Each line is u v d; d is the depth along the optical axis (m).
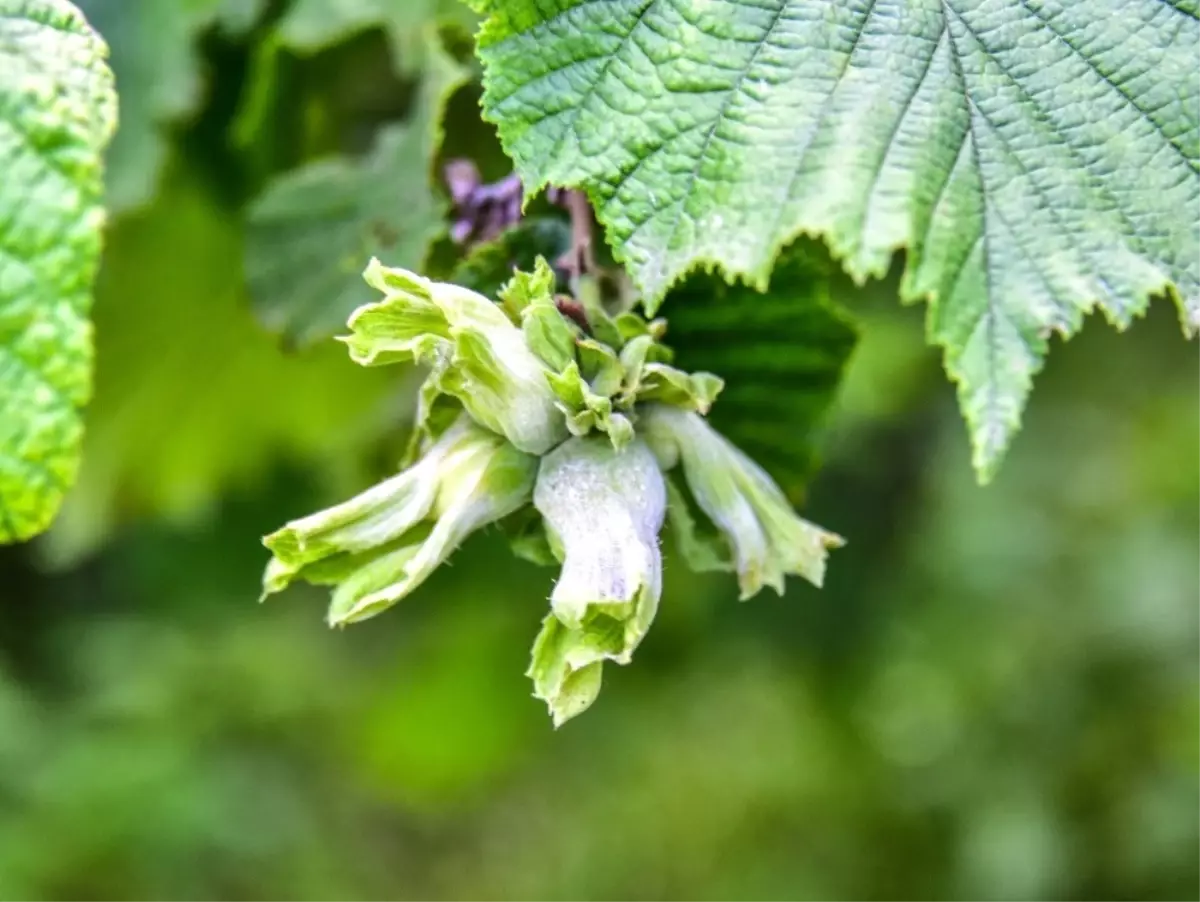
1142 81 0.46
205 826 1.38
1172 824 1.12
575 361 0.46
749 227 0.46
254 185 0.63
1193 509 1.19
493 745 1.29
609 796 1.46
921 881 1.27
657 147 0.46
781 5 0.46
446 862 1.57
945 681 1.21
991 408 0.45
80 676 1.53
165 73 0.60
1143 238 0.46
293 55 0.60
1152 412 1.27
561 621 0.45
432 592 0.99
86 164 0.43
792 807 1.34
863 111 0.46
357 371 0.73
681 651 1.23
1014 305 0.45
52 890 1.30
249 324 0.70
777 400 0.52
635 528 0.46
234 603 0.98
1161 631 1.15
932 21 0.46
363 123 0.63
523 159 0.46
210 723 1.46
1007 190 0.46
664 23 0.46
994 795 1.19
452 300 0.45
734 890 1.33
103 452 0.74
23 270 0.43
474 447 0.46
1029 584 1.21
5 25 0.44
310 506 0.87
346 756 1.50
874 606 1.25
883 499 1.27
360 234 0.55
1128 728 1.17
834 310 0.51
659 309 0.51
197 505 0.79
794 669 1.27
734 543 0.48
